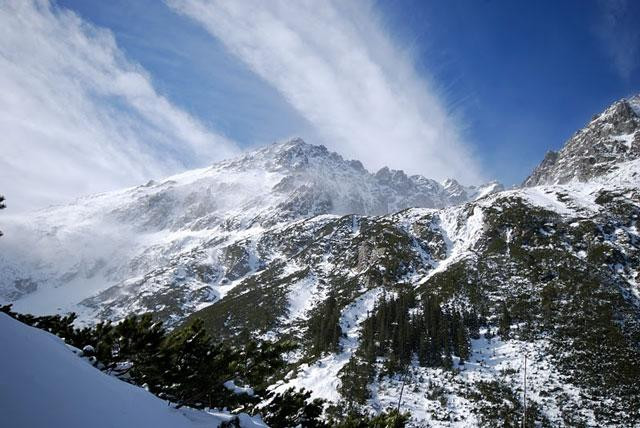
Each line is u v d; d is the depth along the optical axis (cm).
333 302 10619
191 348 1616
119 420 881
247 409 1902
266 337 10388
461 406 5938
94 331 1614
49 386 783
